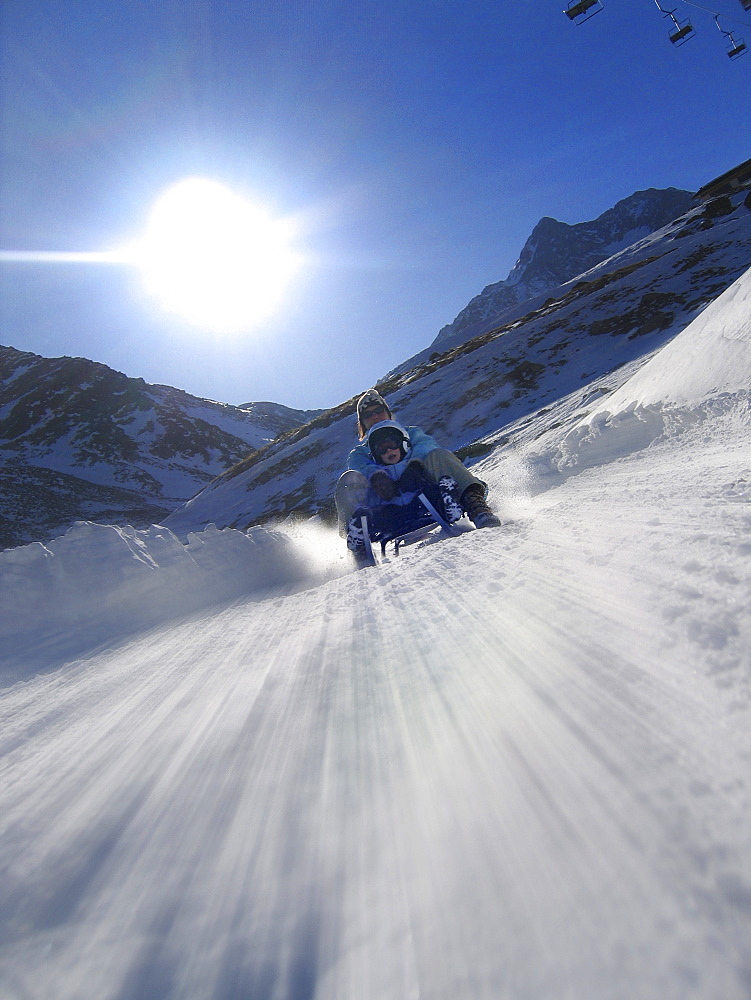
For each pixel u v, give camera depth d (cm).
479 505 409
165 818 80
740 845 47
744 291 732
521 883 50
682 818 52
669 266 3834
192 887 63
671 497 245
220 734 106
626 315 3372
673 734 66
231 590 366
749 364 600
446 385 3656
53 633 276
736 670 74
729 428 530
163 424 10250
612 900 45
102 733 126
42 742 131
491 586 166
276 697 120
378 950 48
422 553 295
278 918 55
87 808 87
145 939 56
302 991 46
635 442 648
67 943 57
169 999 48
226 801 81
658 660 84
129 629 290
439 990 42
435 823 64
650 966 38
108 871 69
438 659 119
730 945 37
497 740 78
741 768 56
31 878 70
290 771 86
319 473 3722
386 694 108
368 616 179
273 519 3209
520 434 1980
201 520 3959
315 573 414
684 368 722
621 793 58
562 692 85
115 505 6794
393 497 450
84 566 320
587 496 358
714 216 5484
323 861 63
